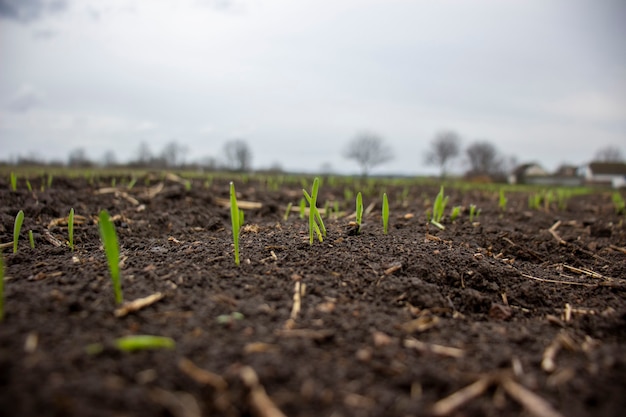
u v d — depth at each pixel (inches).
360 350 8.4
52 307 9.0
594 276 15.3
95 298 9.7
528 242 18.9
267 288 11.0
